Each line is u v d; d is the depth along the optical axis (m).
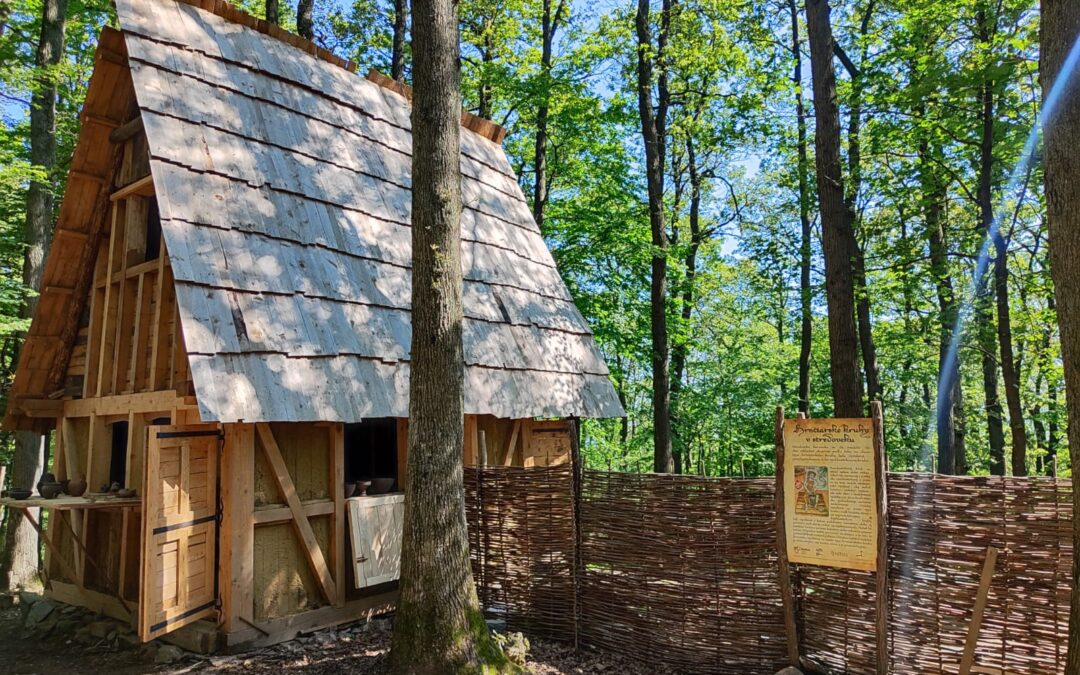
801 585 5.56
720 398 20.64
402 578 5.38
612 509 6.45
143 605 5.29
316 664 5.81
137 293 7.61
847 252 9.11
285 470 6.63
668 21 16.16
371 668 5.42
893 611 5.07
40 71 9.77
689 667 5.91
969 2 10.50
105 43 7.26
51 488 7.20
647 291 18.94
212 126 7.23
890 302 17.81
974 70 10.23
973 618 4.71
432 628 5.21
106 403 7.62
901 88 12.02
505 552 7.04
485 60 19.22
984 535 4.78
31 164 10.27
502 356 8.97
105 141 7.79
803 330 18.48
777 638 5.61
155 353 6.93
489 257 10.09
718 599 5.84
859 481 5.16
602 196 18.56
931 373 19.53
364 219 8.30
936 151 13.29
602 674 5.92
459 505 5.49
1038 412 18.47
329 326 7.00
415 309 5.57
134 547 7.21
